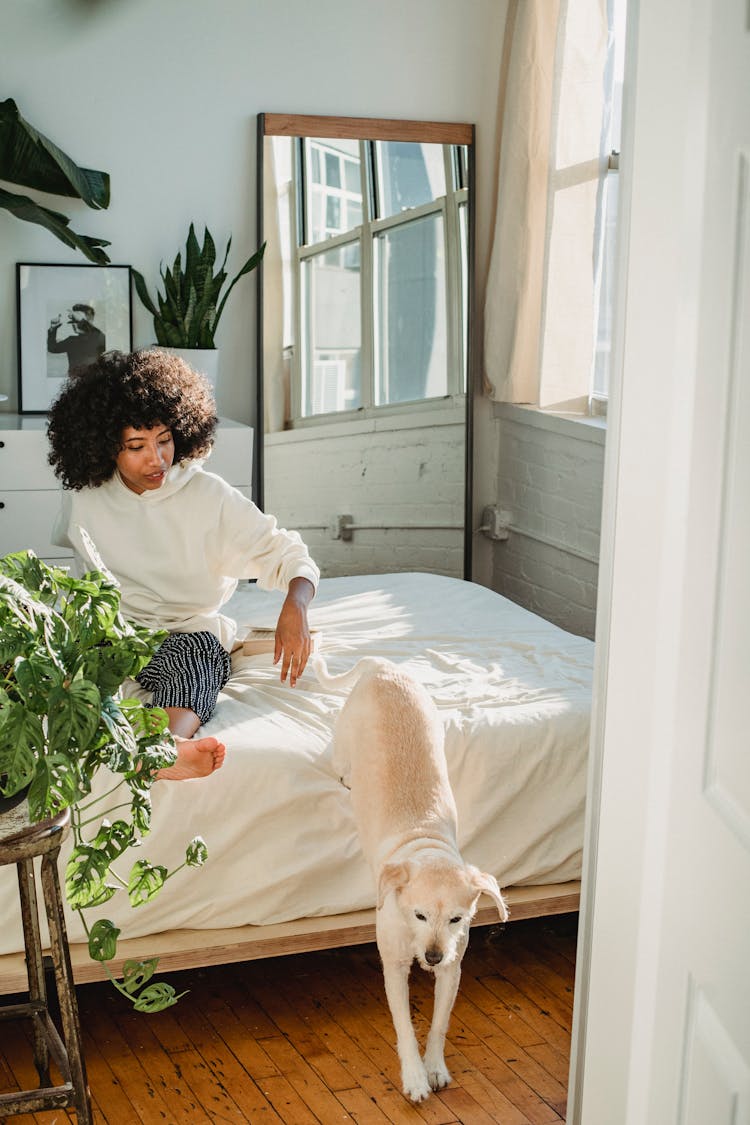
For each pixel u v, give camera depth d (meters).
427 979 2.41
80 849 1.69
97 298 4.24
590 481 4.07
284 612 2.40
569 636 2.99
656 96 1.31
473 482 4.71
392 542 4.58
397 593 3.37
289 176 4.32
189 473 2.56
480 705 2.45
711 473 1.17
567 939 2.59
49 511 3.97
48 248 4.19
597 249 3.96
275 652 2.41
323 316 4.41
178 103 4.23
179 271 4.19
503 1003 2.33
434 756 2.15
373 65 4.38
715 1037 1.16
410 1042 2.01
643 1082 1.35
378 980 2.41
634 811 1.42
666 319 1.31
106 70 4.14
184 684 2.30
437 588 3.43
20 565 1.66
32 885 1.86
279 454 4.42
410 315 4.50
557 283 4.02
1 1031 2.20
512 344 4.35
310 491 4.46
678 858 1.25
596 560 4.08
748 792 1.09
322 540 4.50
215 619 2.62
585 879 1.58
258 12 4.24
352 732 2.20
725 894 1.14
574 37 3.87
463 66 4.46
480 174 4.55
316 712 2.39
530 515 4.50
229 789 2.14
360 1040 2.20
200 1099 2.01
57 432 2.51
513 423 4.57
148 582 2.54
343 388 4.46
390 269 4.46
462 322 4.55
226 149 4.31
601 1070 1.53
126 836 1.71
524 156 4.21
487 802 2.30
